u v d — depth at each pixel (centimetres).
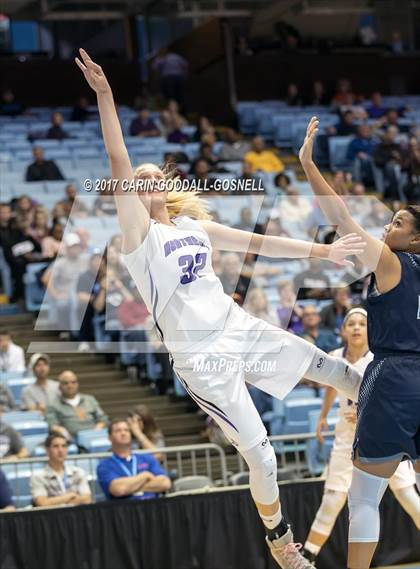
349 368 520
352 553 494
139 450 917
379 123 2038
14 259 1355
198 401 493
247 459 491
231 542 820
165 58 2295
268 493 496
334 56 2394
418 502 738
